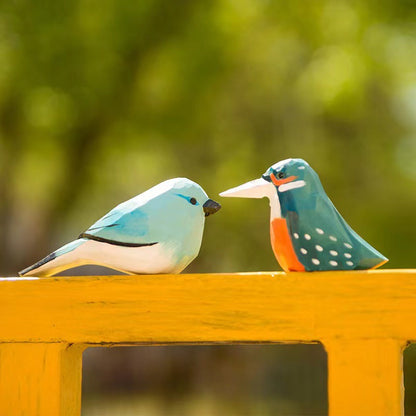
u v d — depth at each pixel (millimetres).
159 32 11758
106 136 12156
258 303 2234
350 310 2168
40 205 13477
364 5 11594
